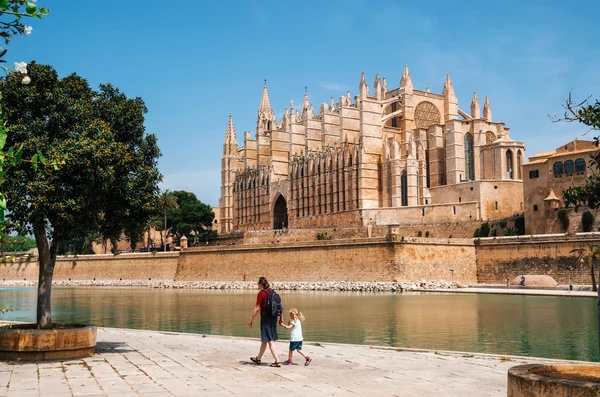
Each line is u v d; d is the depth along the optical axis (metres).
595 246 76.88
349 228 119.69
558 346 36.22
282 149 161.25
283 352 26.80
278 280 105.62
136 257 130.75
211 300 80.19
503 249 91.06
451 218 112.56
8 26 14.27
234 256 113.31
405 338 40.16
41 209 24.23
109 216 28.38
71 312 64.12
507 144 119.25
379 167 131.88
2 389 18.14
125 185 27.23
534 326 45.69
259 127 168.88
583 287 78.38
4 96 24.66
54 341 23.45
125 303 77.00
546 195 97.88
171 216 159.75
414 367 22.61
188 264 121.25
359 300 73.38
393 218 119.31
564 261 83.19
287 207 150.75
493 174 120.06
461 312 56.69
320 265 100.12
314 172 143.12
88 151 24.31
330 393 17.84
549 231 94.94
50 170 23.72
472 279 94.12
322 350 27.52
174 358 24.52
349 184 133.00
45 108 25.23
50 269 25.62
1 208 10.65
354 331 44.00
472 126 127.12
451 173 125.06
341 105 147.38
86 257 139.00
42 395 17.31
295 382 19.52
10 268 147.12
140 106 29.64
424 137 134.75
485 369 22.17
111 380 19.62
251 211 165.50
